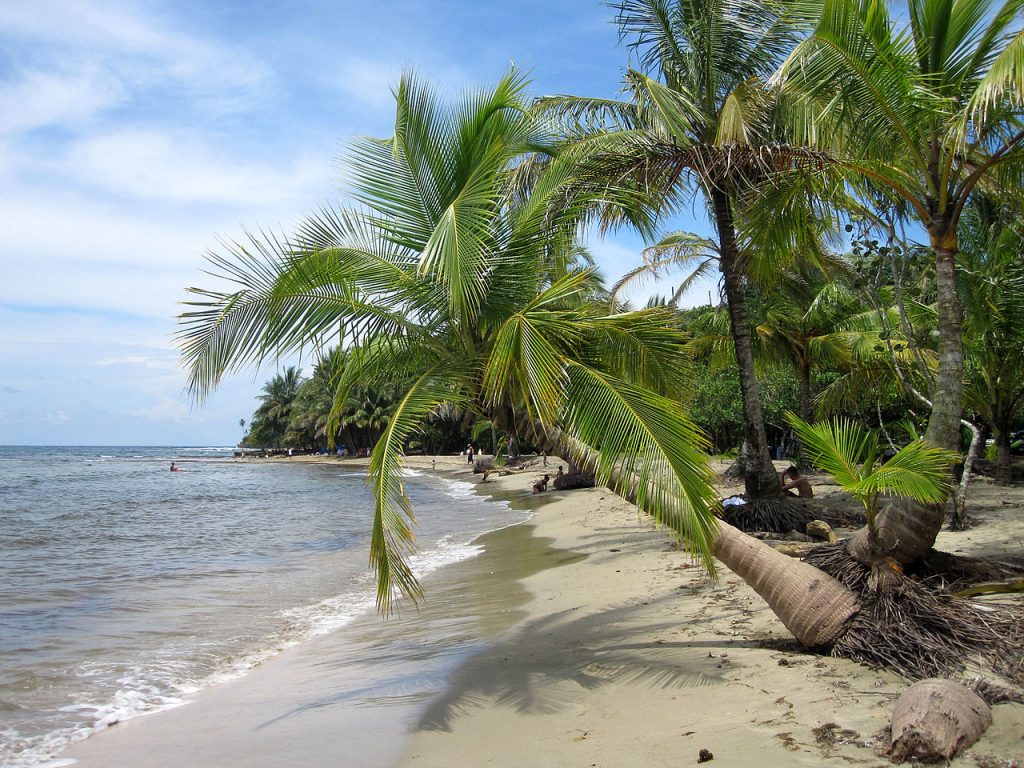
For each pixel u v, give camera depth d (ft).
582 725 15.23
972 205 38.19
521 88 21.71
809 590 17.85
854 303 60.85
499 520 65.00
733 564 19.27
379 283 21.58
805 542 33.09
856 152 24.91
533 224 22.31
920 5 22.97
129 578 39.88
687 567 32.04
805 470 71.15
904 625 16.37
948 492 19.80
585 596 28.91
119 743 16.97
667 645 20.10
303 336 20.99
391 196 22.22
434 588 34.83
